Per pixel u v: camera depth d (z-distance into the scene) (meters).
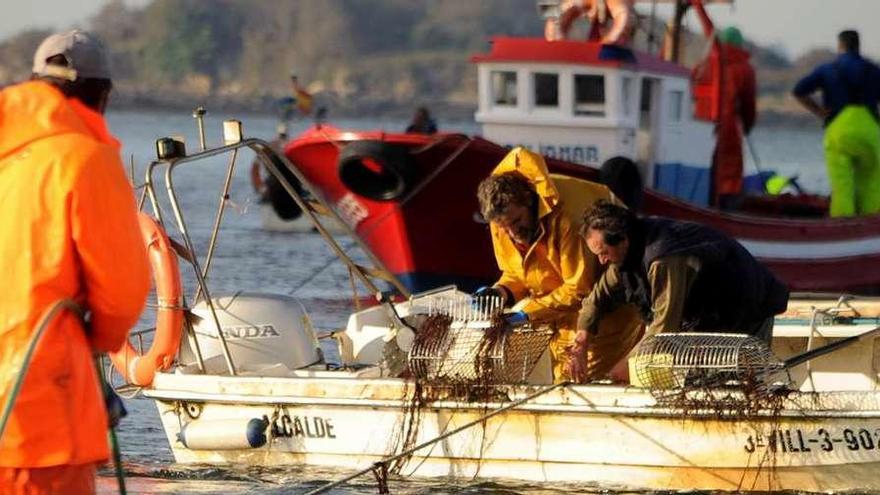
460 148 41.22
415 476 24.05
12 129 15.16
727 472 22.75
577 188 24.80
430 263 44.50
